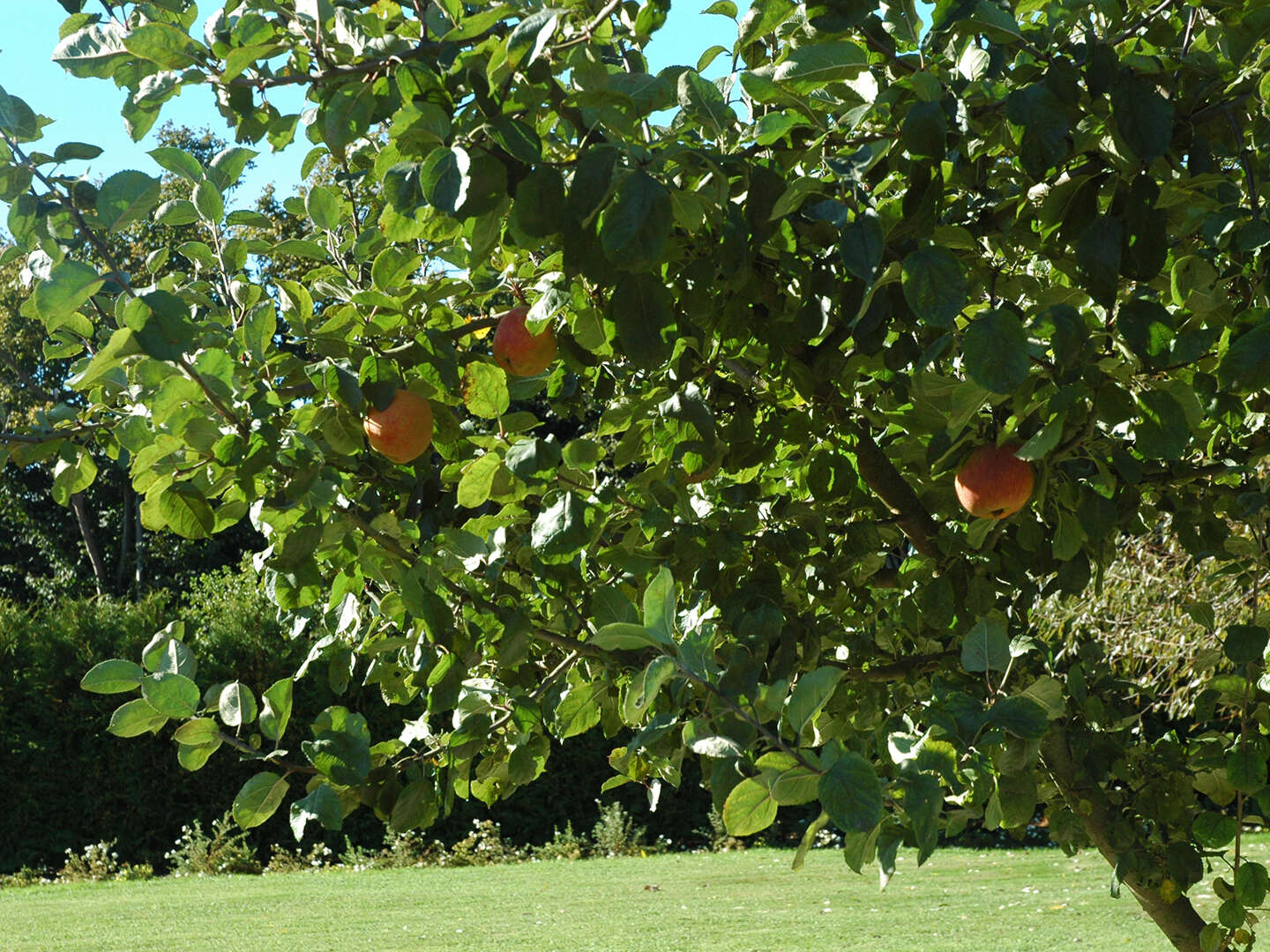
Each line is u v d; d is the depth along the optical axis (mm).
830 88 1800
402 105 1687
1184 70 1888
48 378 21312
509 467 1922
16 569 27469
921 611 2348
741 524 2213
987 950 7883
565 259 1632
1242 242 1738
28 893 11523
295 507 1796
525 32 1555
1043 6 1917
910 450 2348
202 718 1809
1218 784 2574
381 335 1994
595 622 1933
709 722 1537
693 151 1642
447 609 1839
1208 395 1879
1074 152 1765
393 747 2221
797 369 2055
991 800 2010
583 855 13531
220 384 1676
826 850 13250
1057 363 1652
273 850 13312
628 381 2510
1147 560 7090
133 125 1943
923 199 1671
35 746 12445
